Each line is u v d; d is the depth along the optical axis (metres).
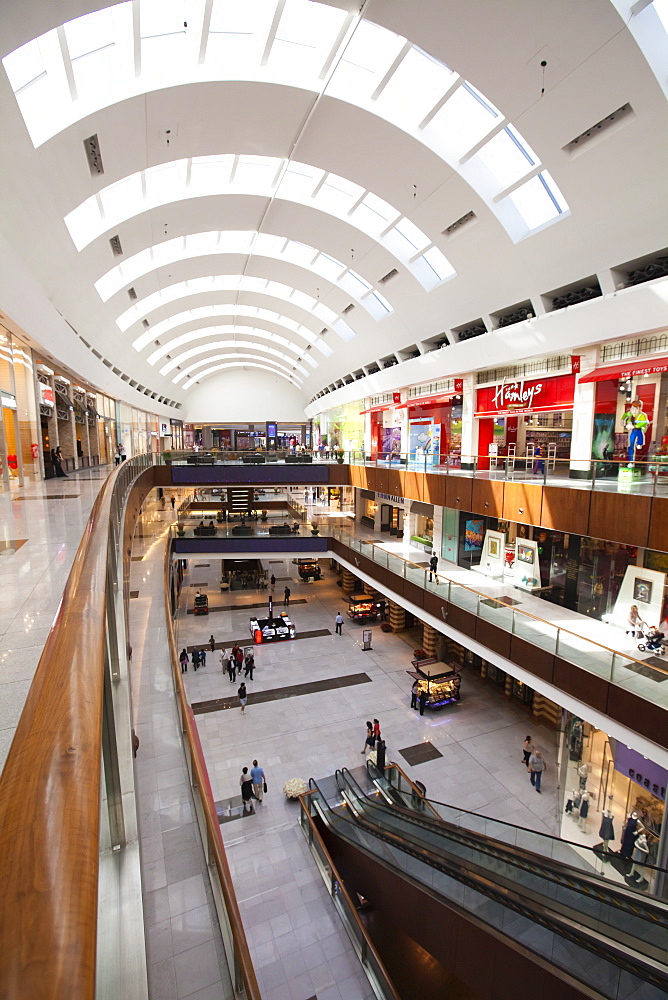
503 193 13.38
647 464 11.02
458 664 17.94
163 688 7.51
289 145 14.19
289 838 10.05
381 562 18.81
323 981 7.07
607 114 10.08
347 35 10.69
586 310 13.07
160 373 39.34
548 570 14.73
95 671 1.30
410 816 7.66
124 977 2.12
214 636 20.48
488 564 17.42
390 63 11.48
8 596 4.68
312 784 11.47
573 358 14.39
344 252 19.94
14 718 2.74
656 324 11.63
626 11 8.60
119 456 22.50
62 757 0.94
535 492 13.26
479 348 17.52
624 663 8.94
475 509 15.88
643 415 12.92
